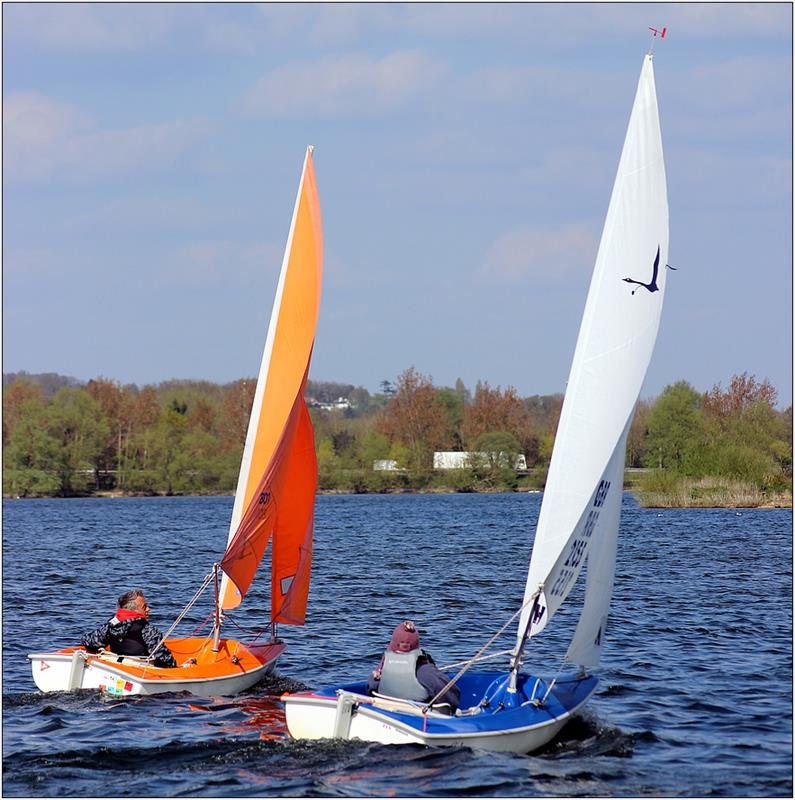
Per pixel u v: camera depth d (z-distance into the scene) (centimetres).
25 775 4519
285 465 6681
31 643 8031
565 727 5200
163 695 5812
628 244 5003
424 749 4647
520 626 4928
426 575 13325
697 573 13050
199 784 4391
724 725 5450
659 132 5100
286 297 6812
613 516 5116
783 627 8712
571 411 4862
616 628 8688
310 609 10094
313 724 4762
